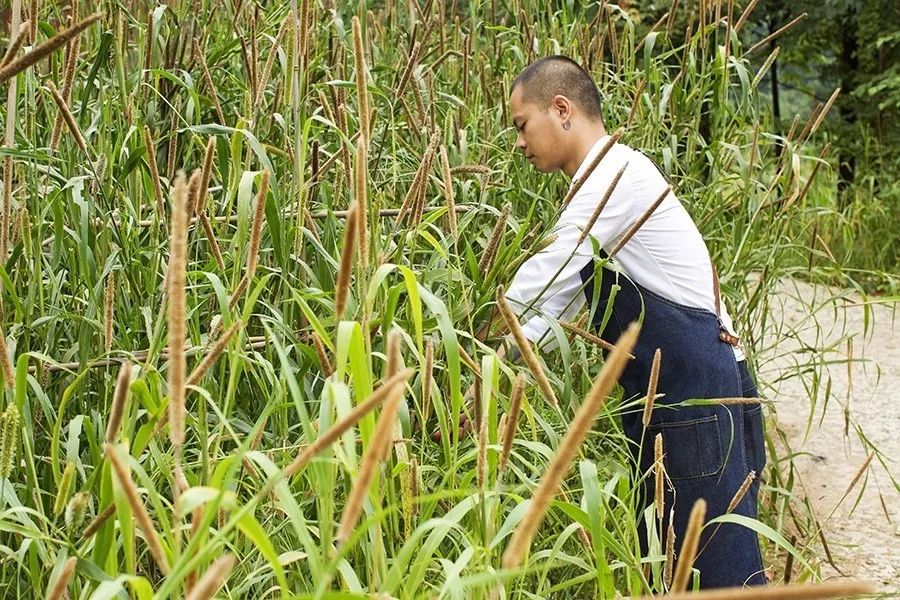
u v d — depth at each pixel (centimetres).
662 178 280
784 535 382
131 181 267
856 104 1003
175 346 111
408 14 451
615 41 397
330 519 146
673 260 271
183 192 106
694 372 268
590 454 307
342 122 255
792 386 577
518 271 267
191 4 347
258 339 241
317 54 357
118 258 238
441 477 228
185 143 312
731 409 273
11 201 225
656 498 191
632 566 195
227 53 329
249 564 197
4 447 136
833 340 663
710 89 412
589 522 167
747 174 346
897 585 343
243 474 215
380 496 174
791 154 353
